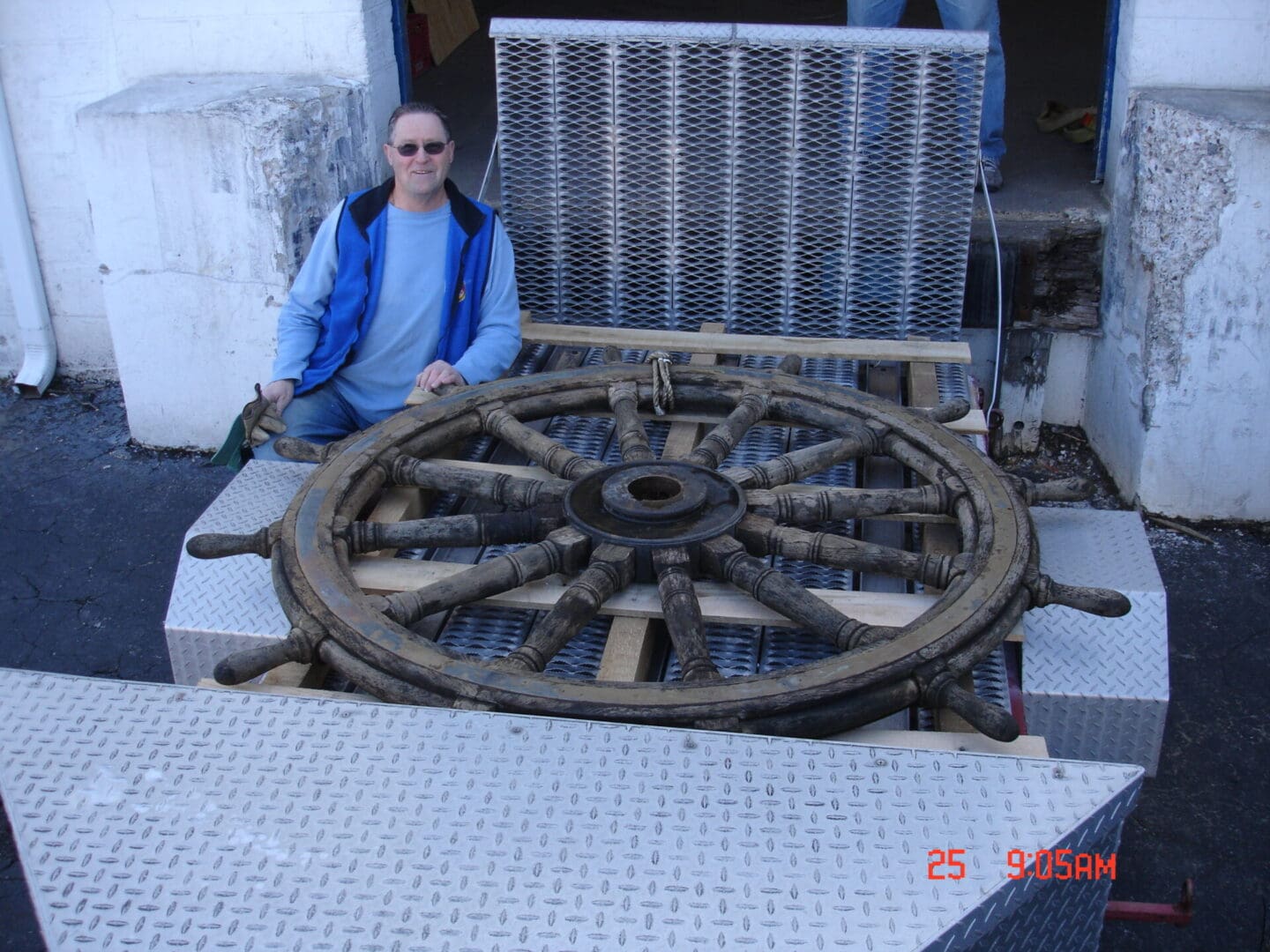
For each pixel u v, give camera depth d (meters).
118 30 4.58
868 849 1.63
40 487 4.67
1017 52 7.05
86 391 5.41
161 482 4.68
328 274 3.56
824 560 2.35
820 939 1.51
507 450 3.03
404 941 1.53
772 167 3.75
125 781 1.77
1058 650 2.31
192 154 4.20
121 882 1.61
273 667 2.06
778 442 2.98
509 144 3.85
